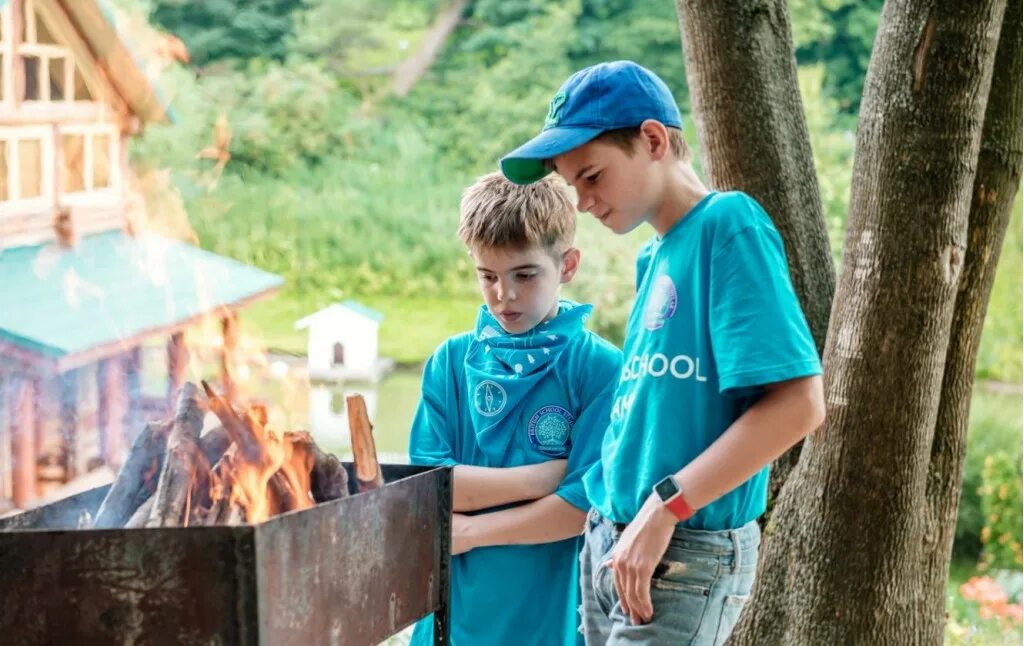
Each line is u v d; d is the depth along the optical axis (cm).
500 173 253
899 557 246
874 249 245
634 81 210
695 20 293
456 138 994
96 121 527
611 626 222
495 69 997
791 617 253
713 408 202
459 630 247
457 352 257
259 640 168
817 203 300
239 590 167
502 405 247
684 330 204
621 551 197
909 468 245
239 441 208
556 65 998
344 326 702
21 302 463
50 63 502
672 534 203
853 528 246
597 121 207
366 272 941
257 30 970
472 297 939
